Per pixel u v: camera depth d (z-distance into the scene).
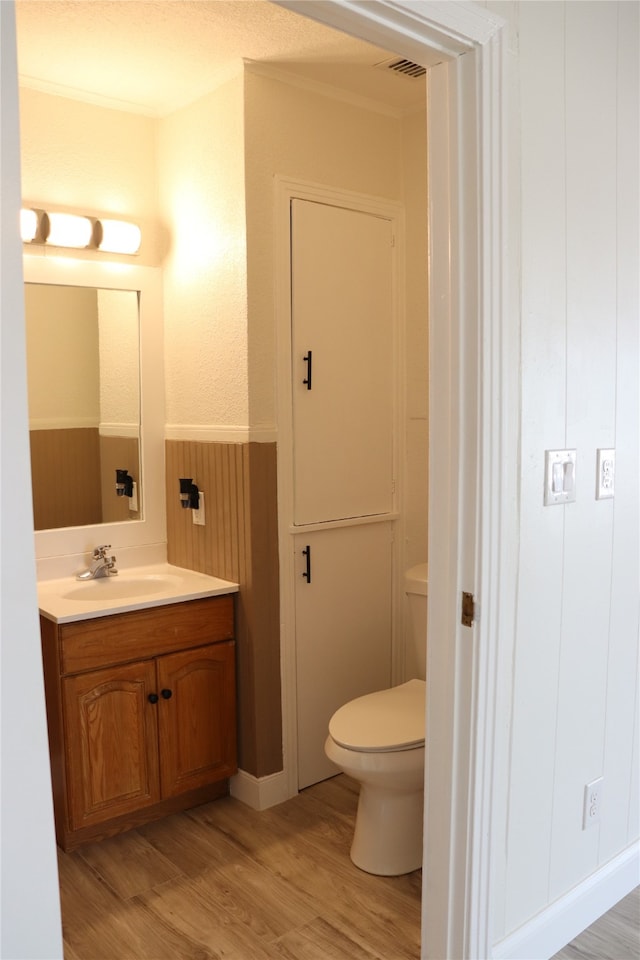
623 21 1.98
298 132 2.78
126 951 2.07
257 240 2.69
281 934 2.14
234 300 2.72
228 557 2.85
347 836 2.64
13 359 0.99
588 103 1.89
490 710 1.75
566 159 1.84
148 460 3.09
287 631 2.88
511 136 1.69
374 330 3.09
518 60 1.70
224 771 2.84
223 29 2.36
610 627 2.12
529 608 1.84
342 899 2.30
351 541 3.08
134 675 2.59
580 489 1.96
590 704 2.08
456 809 1.78
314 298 2.88
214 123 2.74
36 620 1.03
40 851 1.04
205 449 2.91
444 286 1.71
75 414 2.90
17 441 1.00
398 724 2.47
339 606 3.06
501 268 1.67
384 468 3.18
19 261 0.99
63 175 2.81
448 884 1.81
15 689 1.01
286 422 2.82
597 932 2.11
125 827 2.67
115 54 2.52
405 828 2.43
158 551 3.14
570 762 2.03
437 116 1.68
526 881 1.93
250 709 2.82
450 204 1.67
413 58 1.63
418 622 2.83
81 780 2.50
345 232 2.96
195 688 2.74
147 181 3.02
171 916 2.21
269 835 2.65
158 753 2.67
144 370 3.05
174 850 2.56
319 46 2.49
